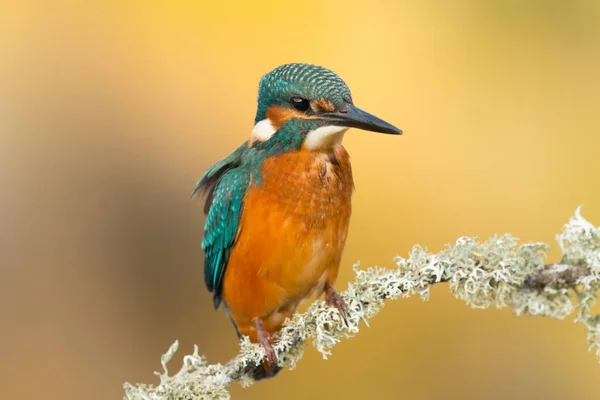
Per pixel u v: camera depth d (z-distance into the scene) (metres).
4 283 13.05
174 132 14.51
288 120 7.69
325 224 7.63
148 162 14.35
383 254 12.76
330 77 7.72
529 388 11.24
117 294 13.29
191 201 14.13
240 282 7.91
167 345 12.87
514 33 13.87
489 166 13.30
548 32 13.75
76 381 12.40
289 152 7.64
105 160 14.33
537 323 11.37
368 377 11.47
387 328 11.62
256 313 7.97
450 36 14.05
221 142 14.38
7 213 13.61
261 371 7.57
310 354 11.52
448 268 6.27
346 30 14.35
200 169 14.26
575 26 13.65
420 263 6.38
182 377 6.20
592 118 13.24
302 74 7.71
